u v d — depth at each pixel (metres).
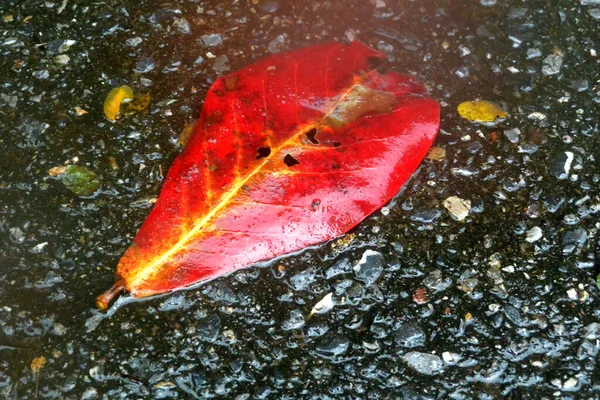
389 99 0.64
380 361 0.61
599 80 0.69
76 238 0.63
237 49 0.68
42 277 0.62
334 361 0.61
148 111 0.66
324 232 0.62
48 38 0.68
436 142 0.66
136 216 0.63
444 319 0.62
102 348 0.61
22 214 0.63
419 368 0.61
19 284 0.62
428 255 0.63
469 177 0.65
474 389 0.61
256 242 0.61
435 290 0.62
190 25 0.69
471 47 0.69
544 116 0.67
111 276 0.62
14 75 0.67
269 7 0.70
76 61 0.68
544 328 0.62
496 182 0.65
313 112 0.63
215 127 0.62
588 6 0.71
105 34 0.68
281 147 0.62
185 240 0.61
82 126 0.65
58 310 0.61
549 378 0.61
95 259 0.62
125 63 0.68
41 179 0.64
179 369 0.60
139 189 0.64
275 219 0.61
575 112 0.67
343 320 0.62
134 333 0.61
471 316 0.62
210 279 0.62
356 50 0.66
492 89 0.68
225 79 0.64
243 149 0.62
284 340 0.61
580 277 0.63
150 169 0.64
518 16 0.71
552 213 0.64
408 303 0.62
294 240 0.61
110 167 0.64
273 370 0.61
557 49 0.70
